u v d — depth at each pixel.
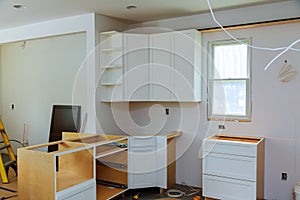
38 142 5.82
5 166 4.42
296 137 3.54
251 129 3.81
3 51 6.34
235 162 3.39
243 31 3.85
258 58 3.75
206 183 3.60
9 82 6.30
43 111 5.73
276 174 3.67
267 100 3.71
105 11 3.91
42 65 5.69
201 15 4.12
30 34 4.67
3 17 4.16
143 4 3.60
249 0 3.46
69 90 5.28
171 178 4.22
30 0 3.38
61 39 5.36
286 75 3.57
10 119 6.34
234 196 3.41
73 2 3.48
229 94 4.00
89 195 3.23
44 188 2.89
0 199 3.66
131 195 3.91
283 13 3.55
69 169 3.44
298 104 3.52
